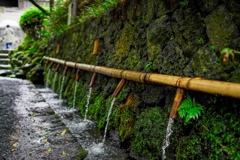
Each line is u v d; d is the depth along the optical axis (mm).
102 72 3055
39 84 7516
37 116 3410
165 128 1908
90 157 2236
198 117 1627
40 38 9727
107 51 3252
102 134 2879
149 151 2043
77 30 4695
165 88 1998
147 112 2203
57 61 5719
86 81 4055
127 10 2680
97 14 3697
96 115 3156
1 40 14484
